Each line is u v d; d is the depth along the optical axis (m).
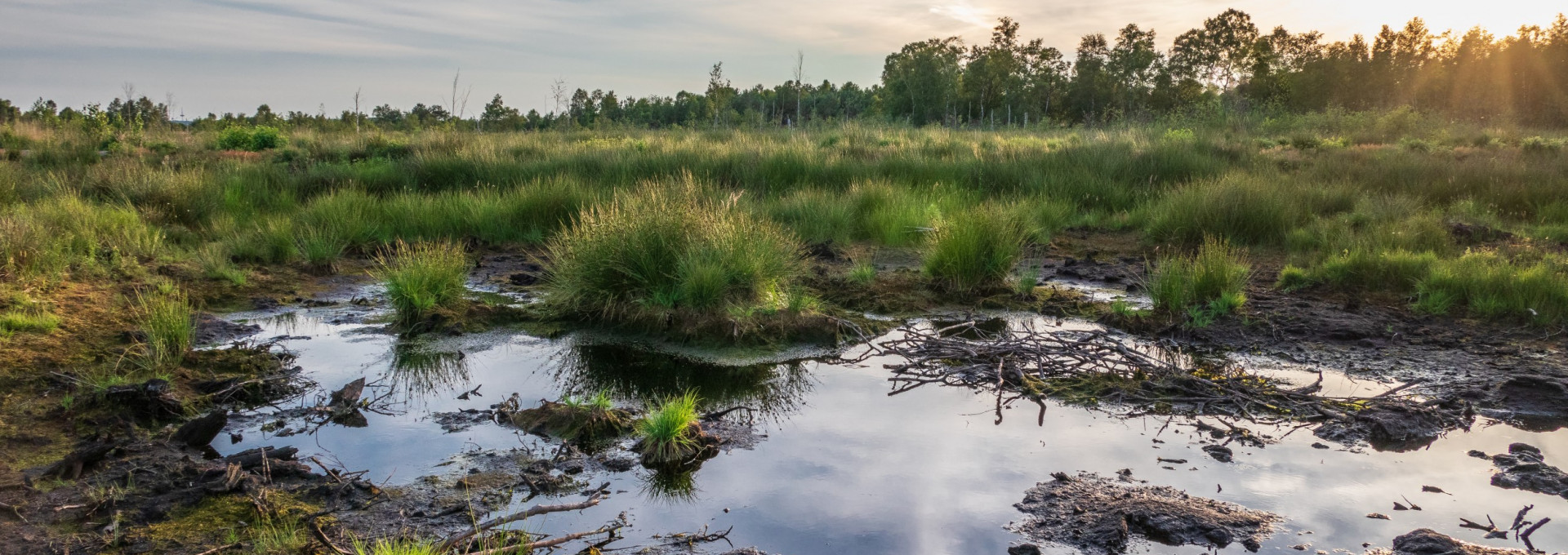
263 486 3.91
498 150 17.84
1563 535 3.51
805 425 4.84
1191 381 5.44
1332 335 6.57
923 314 7.53
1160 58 65.56
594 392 5.40
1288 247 10.11
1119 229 12.01
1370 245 9.24
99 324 6.18
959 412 5.06
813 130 31.02
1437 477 4.12
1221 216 10.72
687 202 7.96
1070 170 14.75
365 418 4.90
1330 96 60.12
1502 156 17.25
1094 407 5.13
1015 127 38.69
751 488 4.01
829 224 11.30
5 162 12.91
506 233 11.26
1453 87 58.88
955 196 12.41
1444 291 7.41
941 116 63.09
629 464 4.28
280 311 7.39
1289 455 4.40
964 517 3.71
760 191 13.91
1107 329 6.99
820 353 6.35
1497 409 5.06
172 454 4.27
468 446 4.48
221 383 5.29
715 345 6.44
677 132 29.48
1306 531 3.56
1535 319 6.71
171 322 5.83
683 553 3.39
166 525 3.57
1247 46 67.50
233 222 10.53
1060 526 3.62
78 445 4.32
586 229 7.50
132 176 11.75
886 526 3.64
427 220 11.31
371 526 3.60
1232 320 6.93
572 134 28.55
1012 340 6.35
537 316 7.16
